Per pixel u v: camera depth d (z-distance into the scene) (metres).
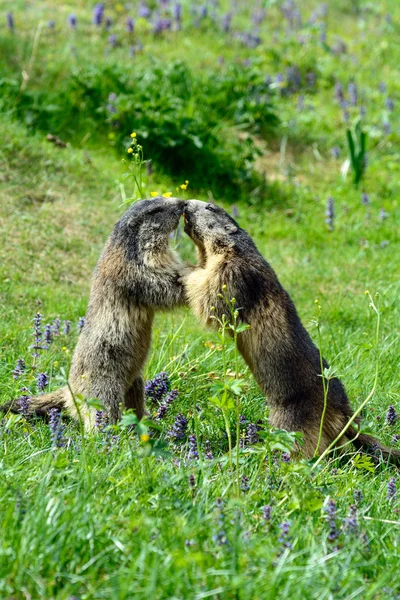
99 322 9.98
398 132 22.30
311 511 6.83
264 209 18.23
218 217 10.23
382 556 6.45
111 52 22.00
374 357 11.90
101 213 16.28
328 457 9.18
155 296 10.12
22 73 18.64
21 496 6.38
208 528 6.35
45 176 16.59
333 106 23.27
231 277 9.72
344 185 19.77
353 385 11.05
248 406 10.41
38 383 10.02
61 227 15.51
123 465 7.47
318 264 16.39
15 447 8.06
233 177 18.42
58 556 5.73
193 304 10.02
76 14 23.94
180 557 5.58
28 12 23.12
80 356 10.00
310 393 9.28
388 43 28.48
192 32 25.05
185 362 11.54
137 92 18.75
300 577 5.70
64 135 18.25
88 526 6.08
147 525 6.15
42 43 21.20
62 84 19.30
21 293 13.37
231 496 7.18
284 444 7.40
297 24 28.09
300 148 21.03
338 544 6.36
